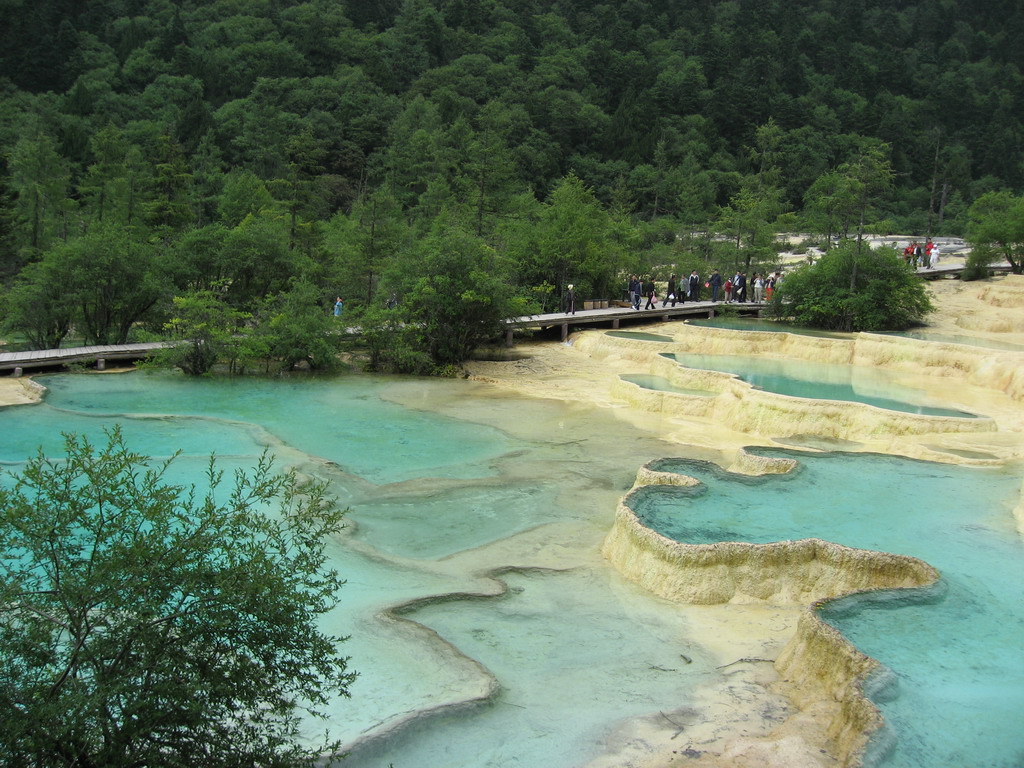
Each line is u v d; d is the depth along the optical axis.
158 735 6.98
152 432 20.05
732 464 18.92
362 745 9.15
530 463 19.17
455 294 29.80
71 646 6.89
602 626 12.16
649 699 10.36
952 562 13.10
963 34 125.38
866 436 20.64
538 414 23.73
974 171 90.62
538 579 13.60
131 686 6.66
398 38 101.12
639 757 9.18
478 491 17.31
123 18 96.00
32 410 21.59
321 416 22.69
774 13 117.44
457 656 11.02
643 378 27.69
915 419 20.38
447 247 30.44
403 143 69.56
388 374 29.06
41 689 6.59
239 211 46.62
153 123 70.38
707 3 123.19
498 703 10.21
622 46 107.44
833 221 53.69
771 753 8.95
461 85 89.38
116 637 6.84
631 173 78.00
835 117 91.69
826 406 21.30
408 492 17.06
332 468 18.06
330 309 35.22
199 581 7.18
